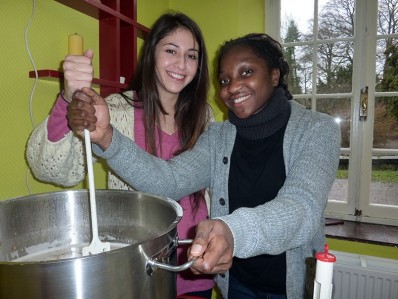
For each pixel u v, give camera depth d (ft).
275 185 2.57
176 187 2.58
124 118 3.16
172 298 1.45
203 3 6.00
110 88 4.09
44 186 3.40
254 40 2.55
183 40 3.27
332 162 2.23
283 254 2.60
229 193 2.80
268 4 5.84
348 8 5.52
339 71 5.65
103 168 4.15
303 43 5.76
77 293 1.08
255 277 2.73
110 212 2.12
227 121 3.13
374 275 4.70
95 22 4.03
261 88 2.46
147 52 3.33
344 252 5.07
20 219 1.94
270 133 2.59
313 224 1.86
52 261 1.05
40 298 1.06
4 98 2.96
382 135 5.46
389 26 5.31
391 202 5.47
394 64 5.30
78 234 2.16
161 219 1.89
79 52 3.26
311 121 2.49
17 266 1.03
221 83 2.58
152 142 3.19
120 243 2.09
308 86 5.86
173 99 3.48
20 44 3.08
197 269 1.30
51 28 3.40
